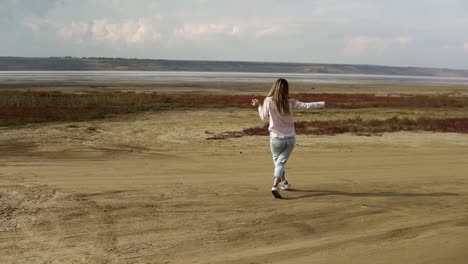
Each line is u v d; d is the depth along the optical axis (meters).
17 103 24.69
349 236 5.20
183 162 9.91
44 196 6.55
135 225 5.41
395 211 6.20
